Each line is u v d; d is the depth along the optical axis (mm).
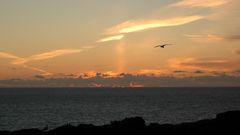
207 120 44094
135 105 154250
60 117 103625
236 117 41906
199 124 42250
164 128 41188
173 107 140875
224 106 145875
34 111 124125
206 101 184875
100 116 107062
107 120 96250
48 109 133375
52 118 100812
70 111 124062
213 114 111312
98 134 38125
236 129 39156
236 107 140625
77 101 191250
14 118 100000
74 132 38844
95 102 180125
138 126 40625
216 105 151750
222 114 42844
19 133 41281
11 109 133375
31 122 90875
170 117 102375
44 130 44156
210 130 39312
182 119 97375
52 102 181000
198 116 105438
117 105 155500
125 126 40219
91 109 133375
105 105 155125
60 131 39562
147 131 39156
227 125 40562
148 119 97000
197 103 167250
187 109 130375
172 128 41250
